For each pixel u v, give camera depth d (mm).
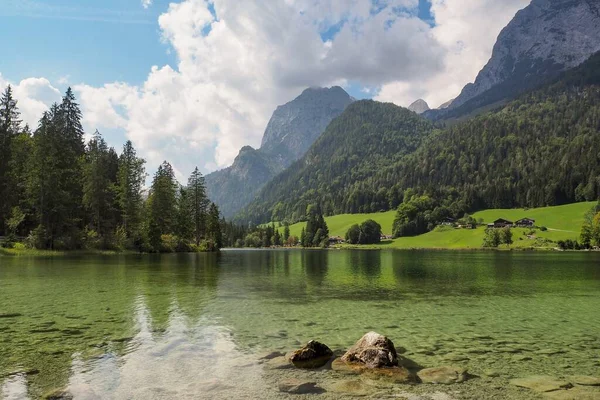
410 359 14234
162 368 12789
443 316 22094
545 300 28016
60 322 19219
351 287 34750
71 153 83500
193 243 121062
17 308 22625
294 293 30594
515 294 30891
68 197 75438
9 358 13594
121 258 69438
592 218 158750
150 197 99875
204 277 41375
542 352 15156
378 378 12055
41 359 13500
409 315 22297
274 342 16219
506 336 17672
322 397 10609
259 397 10578
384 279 42219
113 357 13852
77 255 71812
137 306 23656
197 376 12109
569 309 24516
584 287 35438
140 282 35312
